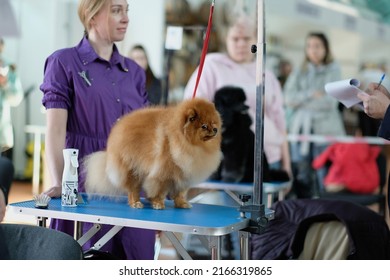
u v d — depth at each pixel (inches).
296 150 281.9
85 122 110.2
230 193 122.3
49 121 106.8
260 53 85.7
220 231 77.3
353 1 369.1
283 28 373.4
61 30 347.6
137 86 119.7
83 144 110.4
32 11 381.4
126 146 91.0
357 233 121.1
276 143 205.2
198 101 87.7
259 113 85.8
